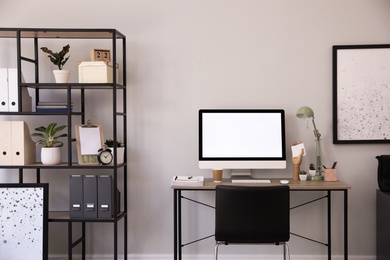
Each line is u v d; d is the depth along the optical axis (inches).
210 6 152.9
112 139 154.9
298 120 152.4
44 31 137.2
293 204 153.7
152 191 154.9
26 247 138.6
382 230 143.9
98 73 137.6
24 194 139.6
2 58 154.7
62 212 149.8
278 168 144.4
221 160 144.3
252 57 152.6
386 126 150.1
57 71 140.3
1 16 154.6
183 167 154.3
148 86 154.1
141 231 155.4
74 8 154.3
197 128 153.9
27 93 143.6
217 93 153.3
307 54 151.9
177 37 153.6
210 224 154.2
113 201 139.3
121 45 154.3
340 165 152.2
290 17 151.9
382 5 150.5
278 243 119.2
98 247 155.5
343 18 151.2
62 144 147.6
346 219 135.6
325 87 151.9
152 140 154.6
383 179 143.6
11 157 138.4
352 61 150.3
